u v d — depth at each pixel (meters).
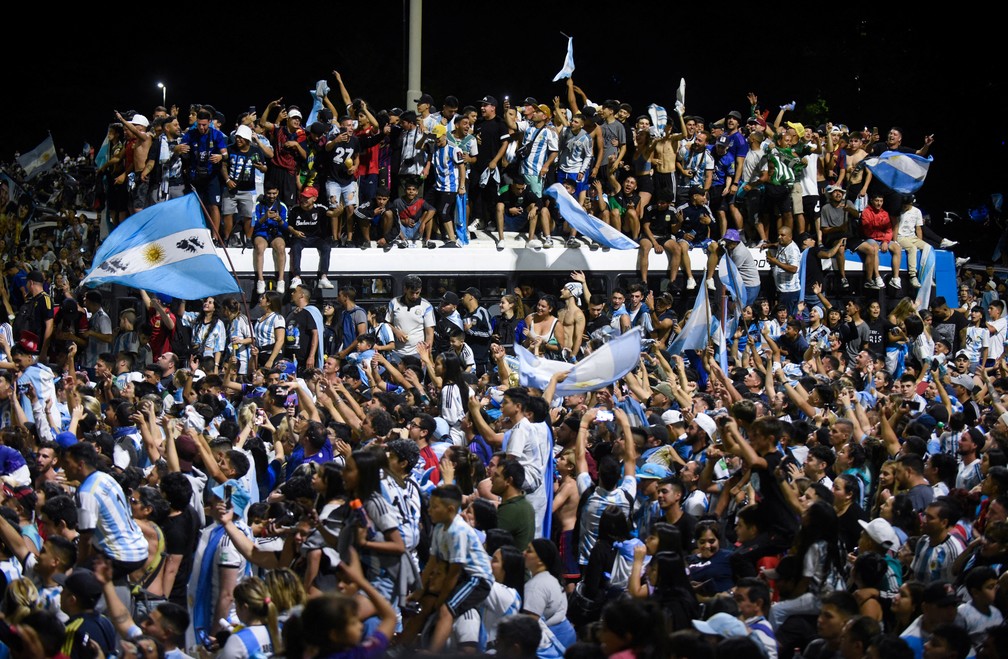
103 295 16.42
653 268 17.56
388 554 7.58
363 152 17.03
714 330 16.72
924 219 20.09
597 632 6.50
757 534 8.56
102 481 8.27
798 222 18.52
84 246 27.33
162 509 8.65
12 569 8.20
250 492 9.58
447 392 12.56
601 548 8.73
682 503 9.80
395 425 11.27
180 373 13.45
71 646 6.88
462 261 16.89
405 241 16.95
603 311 16.62
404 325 15.94
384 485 7.87
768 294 17.97
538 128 17.53
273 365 15.04
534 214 17.53
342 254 16.70
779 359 14.70
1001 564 8.06
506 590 7.59
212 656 8.60
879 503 9.80
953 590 7.54
